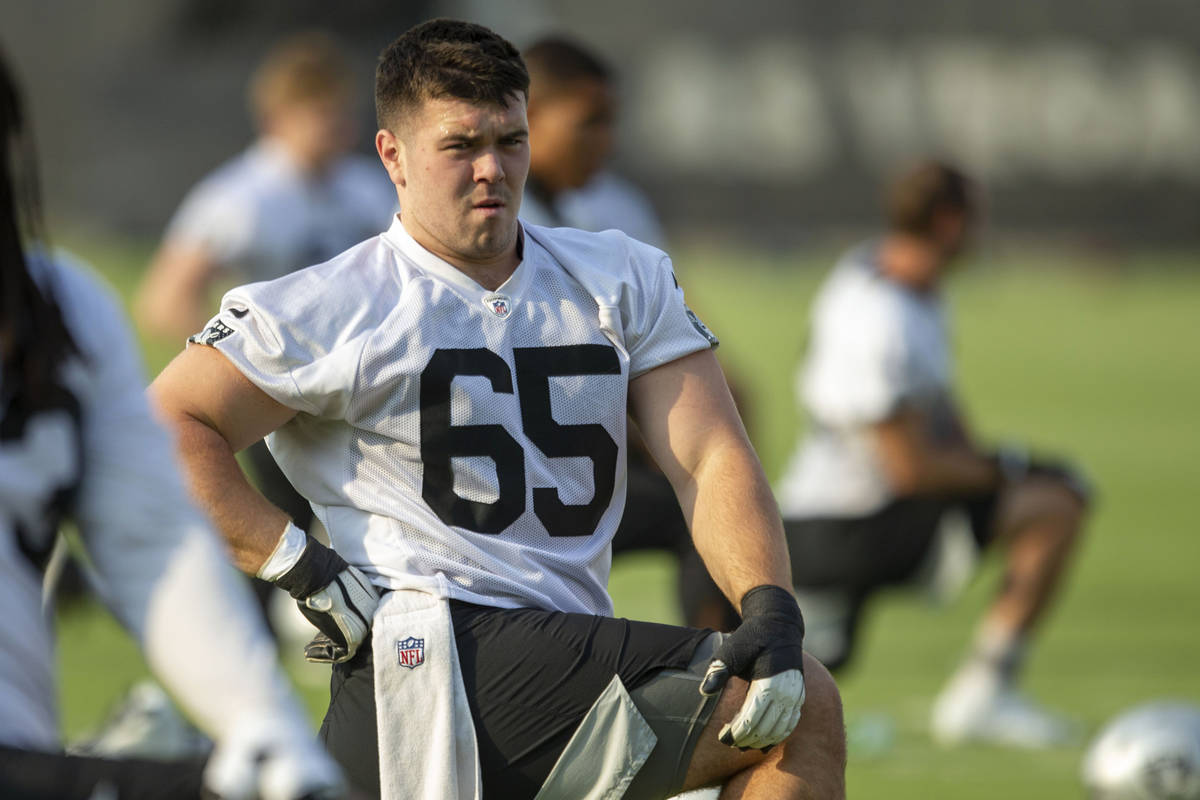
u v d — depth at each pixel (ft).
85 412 23.62
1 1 553.23
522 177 32.81
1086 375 235.20
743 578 31.42
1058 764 60.64
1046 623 86.58
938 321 67.36
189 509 23.88
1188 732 46.98
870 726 65.41
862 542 65.26
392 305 32.27
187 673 22.81
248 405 31.91
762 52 624.18
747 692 30.94
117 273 334.65
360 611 31.50
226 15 468.75
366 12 397.60
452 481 32.17
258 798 22.07
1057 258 606.14
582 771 31.19
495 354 32.37
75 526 23.93
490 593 32.19
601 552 33.47
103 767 23.08
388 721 31.24
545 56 54.24
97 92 480.23
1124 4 618.85
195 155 459.73
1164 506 126.21
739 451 33.04
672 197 615.57
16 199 23.76
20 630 23.16
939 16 626.23
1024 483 66.18
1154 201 618.44
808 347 68.44
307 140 76.28
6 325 23.17
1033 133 620.49
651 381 33.76
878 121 625.00
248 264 76.43
